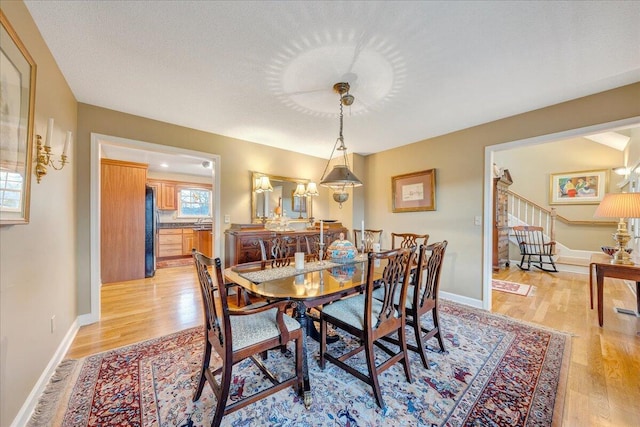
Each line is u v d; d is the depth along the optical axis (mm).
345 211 4547
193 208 6949
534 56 1778
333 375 1774
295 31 1544
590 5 1343
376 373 1511
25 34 1364
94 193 2570
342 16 1429
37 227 1560
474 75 2012
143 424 1347
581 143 5504
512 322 2607
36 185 1547
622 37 1579
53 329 1813
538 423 1343
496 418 1380
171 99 2424
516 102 2490
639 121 2113
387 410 1443
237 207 3602
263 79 2068
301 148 4113
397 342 1914
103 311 2926
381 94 2314
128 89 2242
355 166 4422
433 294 2053
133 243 4340
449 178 3385
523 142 2736
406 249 1658
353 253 2281
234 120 2934
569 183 5605
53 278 1827
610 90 2244
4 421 1192
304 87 2186
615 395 1540
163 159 4867
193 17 1431
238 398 1547
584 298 3324
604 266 2451
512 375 1742
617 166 5125
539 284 3990
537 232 5352
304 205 4402
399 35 1572
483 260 3049
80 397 1539
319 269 2133
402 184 3951
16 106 1215
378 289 2229
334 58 1802
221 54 1763
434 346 2143
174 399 1531
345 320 1684
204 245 6410
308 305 1544
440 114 2773
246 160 3697
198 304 3158
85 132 2516
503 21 1456
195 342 2215
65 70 1950
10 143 1168
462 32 1546
